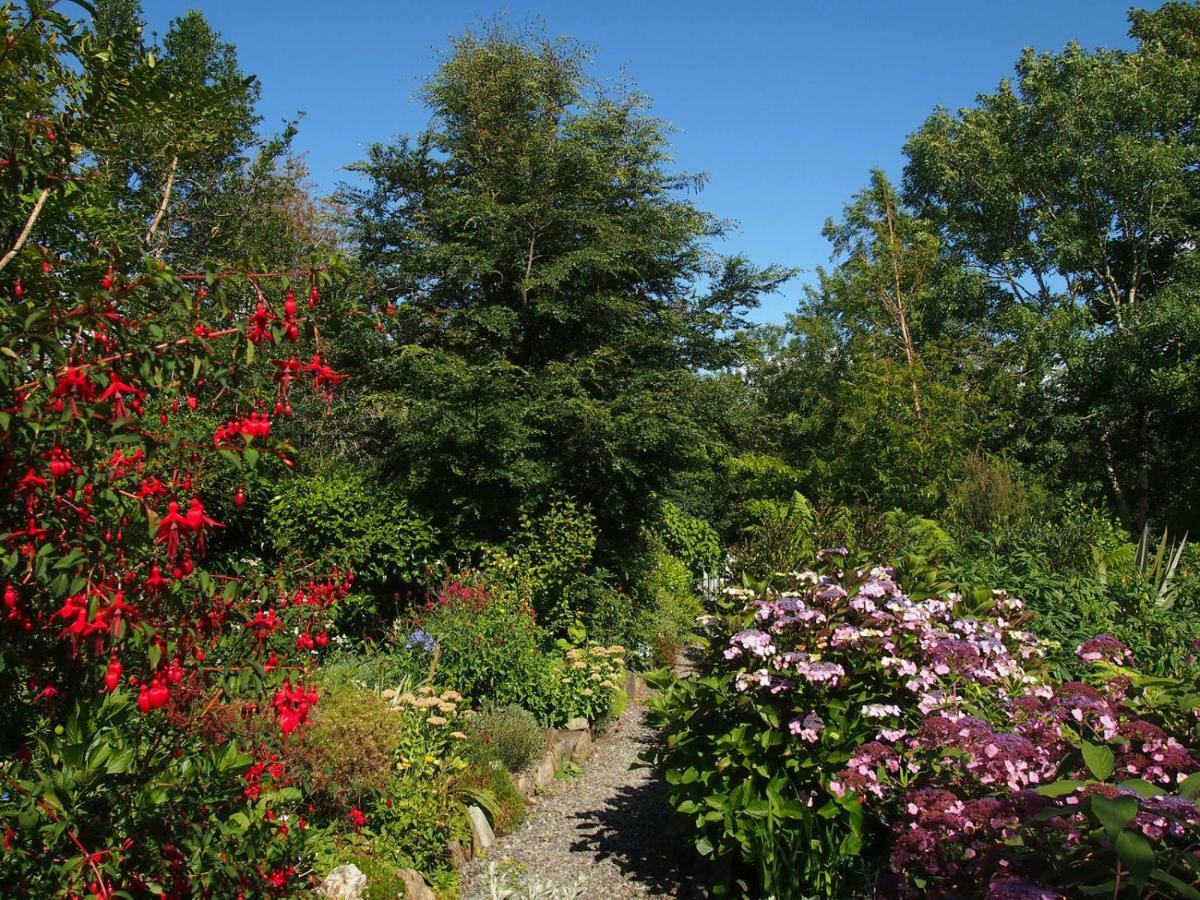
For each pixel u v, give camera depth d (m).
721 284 14.02
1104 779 2.29
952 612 4.62
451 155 11.81
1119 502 18.75
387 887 3.78
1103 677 4.00
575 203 11.07
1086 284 20.42
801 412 20.47
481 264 9.84
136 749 2.18
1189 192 18.97
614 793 5.76
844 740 3.72
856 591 4.17
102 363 1.77
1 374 1.65
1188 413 18.27
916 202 22.52
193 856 2.08
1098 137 18.97
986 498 10.92
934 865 2.66
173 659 2.07
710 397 11.17
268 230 13.19
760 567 9.73
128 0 9.93
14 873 1.79
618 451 9.52
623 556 10.39
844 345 20.72
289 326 2.05
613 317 10.95
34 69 2.48
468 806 4.84
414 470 9.23
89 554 1.82
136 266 2.35
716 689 4.03
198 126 3.20
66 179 2.25
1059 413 18.48
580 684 7.04
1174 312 16.48
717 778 4.02
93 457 1.94
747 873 4.22
